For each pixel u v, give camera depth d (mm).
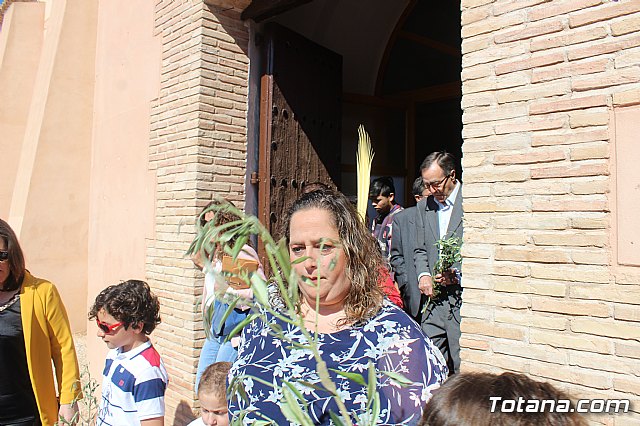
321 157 6066
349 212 1866
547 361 2812
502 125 3061
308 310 1887
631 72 2590
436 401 1236
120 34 6992
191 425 3068
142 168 6246
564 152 2809
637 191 2555
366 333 1755
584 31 2760
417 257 4273
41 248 7773
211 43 5359
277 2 5109
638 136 2561
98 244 7277
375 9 7270
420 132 7672
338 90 6379
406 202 7703
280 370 1735
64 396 3508
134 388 2877
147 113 6191
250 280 1165
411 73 7602
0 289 3414
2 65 9570
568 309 2754
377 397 1212
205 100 5312
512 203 3000
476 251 3137
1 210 9359
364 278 1830
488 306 3066
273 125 5492
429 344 1749
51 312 3521
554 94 2857
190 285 5301
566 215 2793
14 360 3365
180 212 5473
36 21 9859
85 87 8148
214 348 4332
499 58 3090
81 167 8117
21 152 8758
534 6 2951
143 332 3076
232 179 5480
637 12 2580
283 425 1637
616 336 2586
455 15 7062
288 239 1936
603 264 2654
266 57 5582
